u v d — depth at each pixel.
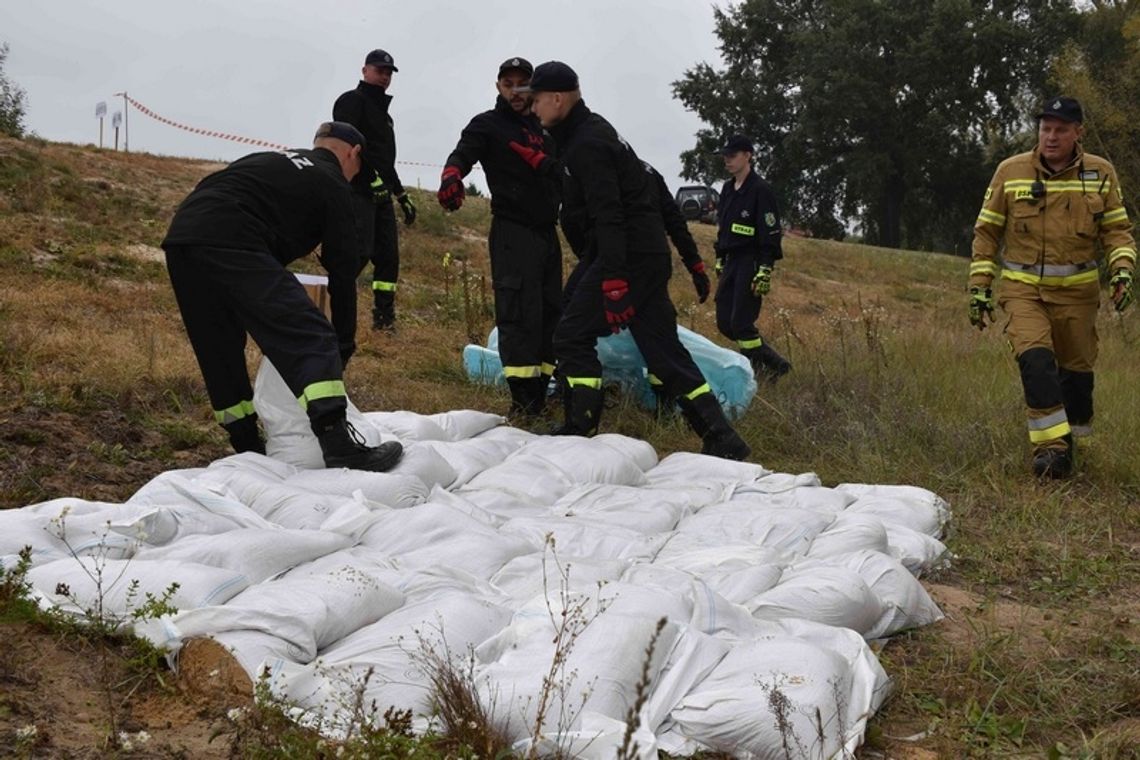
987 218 6.83
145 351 7.11
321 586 3.45
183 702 3.15
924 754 3.25
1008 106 46.09
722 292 9.05
